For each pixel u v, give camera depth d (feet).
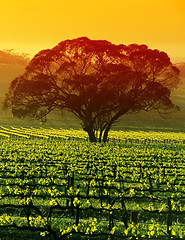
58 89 237.66
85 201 88.43
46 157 154.40
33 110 231.09
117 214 80.64
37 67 232.12
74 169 111.34
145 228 65.82
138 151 189.47
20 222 67.67
